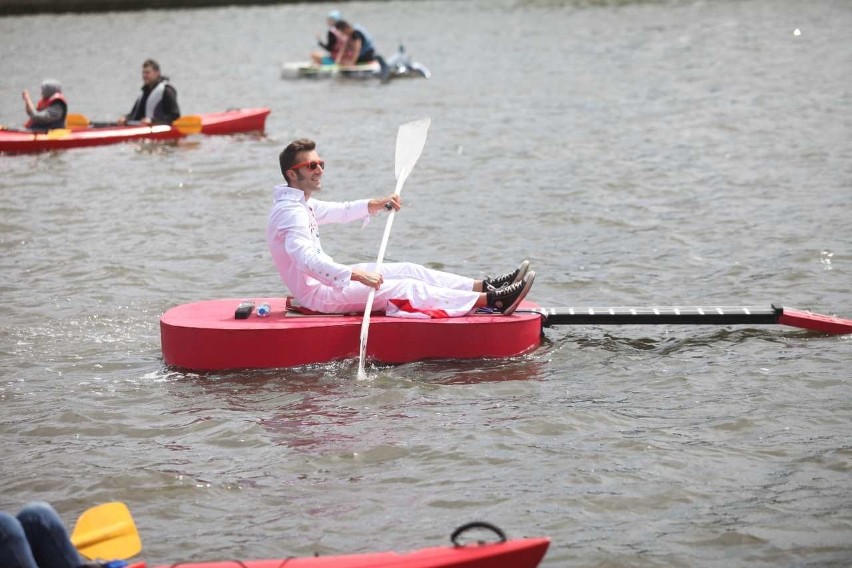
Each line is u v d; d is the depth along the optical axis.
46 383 19.03
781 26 74.38
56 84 41.75
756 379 18.69
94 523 11.66
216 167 37.59
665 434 16.47
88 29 84.62
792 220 29.03
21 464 15.91
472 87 56.06
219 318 19.73
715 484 14.89
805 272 24.70
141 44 76.81
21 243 28.55
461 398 17.92
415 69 60.56
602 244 27.66
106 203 32.84
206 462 15.84
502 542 11.20
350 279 19.11
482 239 28.48
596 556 13.11
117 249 27.84
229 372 19.11
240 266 26.33
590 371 19.17
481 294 19.84
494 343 19.47
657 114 45.72
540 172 35.97
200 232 29.53
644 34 74.19
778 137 39.94
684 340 20.83
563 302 23.30
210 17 92.31
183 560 13.22
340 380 18.64
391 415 17.30
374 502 14.54
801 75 53.84
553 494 14.66
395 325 19.20
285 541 13.59
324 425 16.97
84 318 22.58
